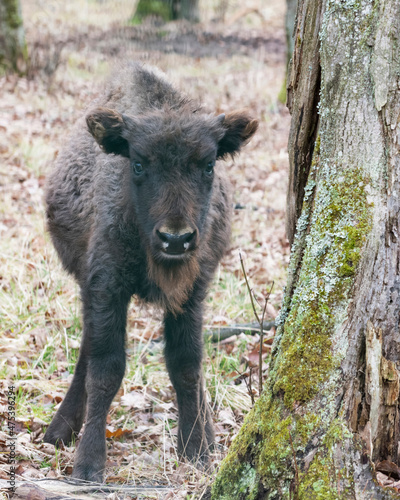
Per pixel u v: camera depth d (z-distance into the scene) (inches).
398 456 186.9
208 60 1055.0
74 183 287.0
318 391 175.2
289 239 220.8
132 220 246.1
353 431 174.4
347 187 180.7
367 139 179.0
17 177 560.1
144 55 967.6
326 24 183.6
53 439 269.9
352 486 167.8
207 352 338.0
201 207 237.6
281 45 1238.9
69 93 789.9
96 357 248.1
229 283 407.5
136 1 1566.2
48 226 313.0
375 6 176.2
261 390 203.6
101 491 210.1
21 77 864.9
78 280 290.8
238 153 272.1
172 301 247.9
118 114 244.4
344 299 177.6
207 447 253.1
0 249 428.8
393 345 180.4
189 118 241.3
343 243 179.0
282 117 756.0
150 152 231.1
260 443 180.9
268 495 173.9
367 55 177.8
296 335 182.1
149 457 254.5
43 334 347.9
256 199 546.0
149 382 314.5
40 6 1419.8
